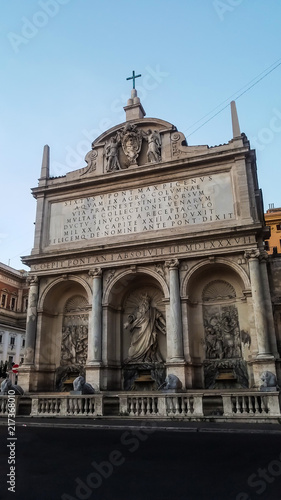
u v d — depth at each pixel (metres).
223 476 7.61
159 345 27.14
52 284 28.70
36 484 7.13
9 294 56.41
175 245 26.06
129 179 29.50
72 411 19.86
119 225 28.69
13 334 56.66
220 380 24.52
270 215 65.00
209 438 12.44
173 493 6.61
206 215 26.72
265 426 15.06
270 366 21.62
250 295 23.98
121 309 28.44
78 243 29.36
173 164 28.14
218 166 27.58
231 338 25.38
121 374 27.03
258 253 24.09
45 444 11.41
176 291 25.11
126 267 27.09
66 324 29.73
